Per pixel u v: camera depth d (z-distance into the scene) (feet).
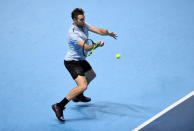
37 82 84.28
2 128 67.41
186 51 92.48
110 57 92.89
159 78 81.35
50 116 70.69
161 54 92.12
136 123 66.08
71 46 65.46
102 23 112.78
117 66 88.33
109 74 84.99
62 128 66.18
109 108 71.82
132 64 88.63
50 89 80.79
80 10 62.75
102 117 68.90
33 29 112.98
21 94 79.61
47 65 91.91
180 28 105.29
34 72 88.94
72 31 63.46
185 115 67.05
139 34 103.96
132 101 73.77
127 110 70.59
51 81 84.23
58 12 123.13
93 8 123.95
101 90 78.69
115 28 108.88
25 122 69.00
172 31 103.96
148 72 84.33
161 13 115.75
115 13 118.93
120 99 74.90
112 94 76.89
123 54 93.86
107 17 116.57
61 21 116.78
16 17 121.80
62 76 86.12
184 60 88.28
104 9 122.52
